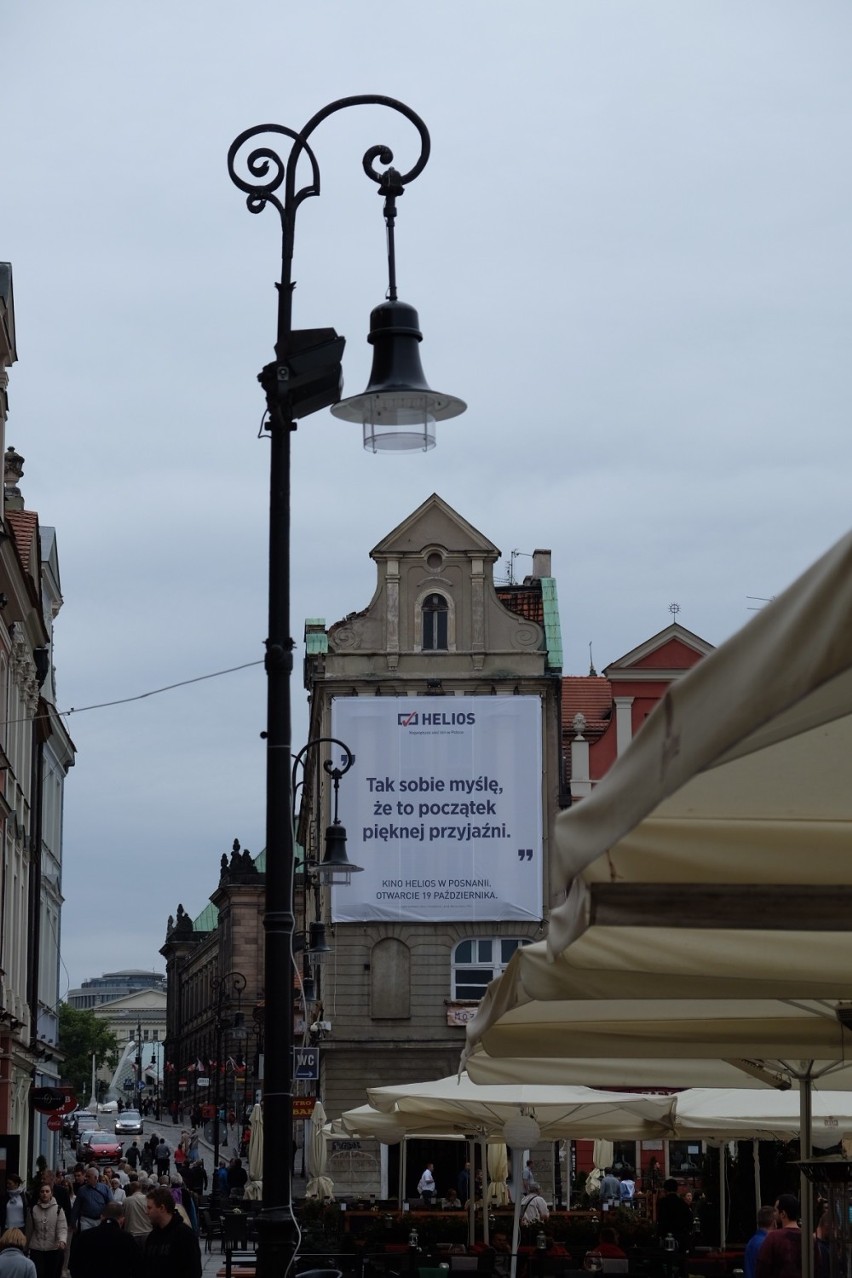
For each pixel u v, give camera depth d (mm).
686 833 7008
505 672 62031
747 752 5141
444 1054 60125
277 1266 12422
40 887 61594
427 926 60719
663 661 61812
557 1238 34719
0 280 42844
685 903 7066
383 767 61156
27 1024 56375
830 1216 9188
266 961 12953
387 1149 60344
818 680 4066
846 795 6738
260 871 153375
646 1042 11438
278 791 13141
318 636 70812
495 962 60500
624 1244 33688
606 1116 28203
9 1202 29891
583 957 8398
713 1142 32312
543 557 72312
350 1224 39375
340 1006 60344
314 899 64812
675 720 4949
